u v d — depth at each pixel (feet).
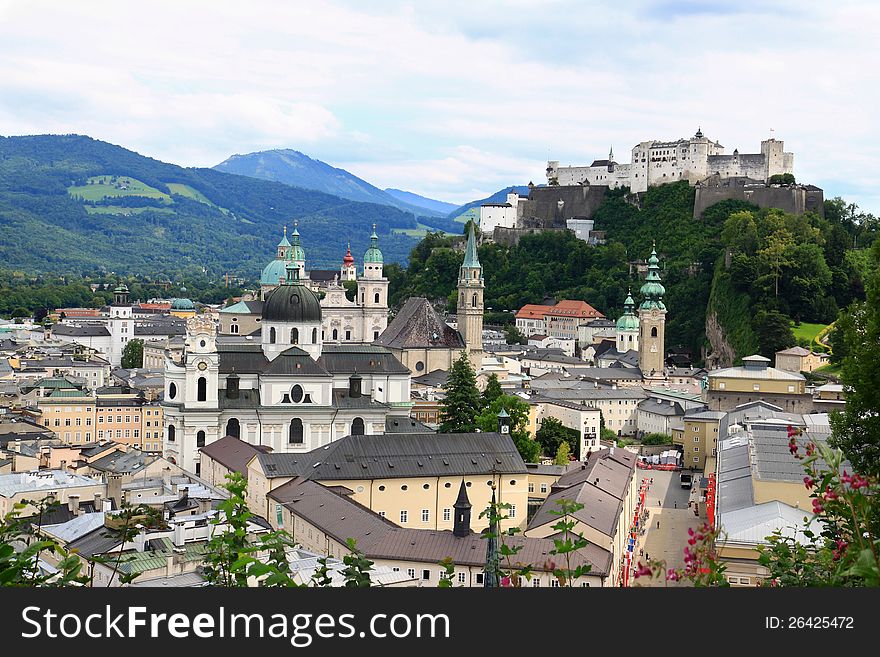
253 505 632.79
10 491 618.85
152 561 415.03
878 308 337.11
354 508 528.63
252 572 184.55
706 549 159.94
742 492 522.06
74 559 176.86
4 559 176.24
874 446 332.39
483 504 642.63
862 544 155.63
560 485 647.56
